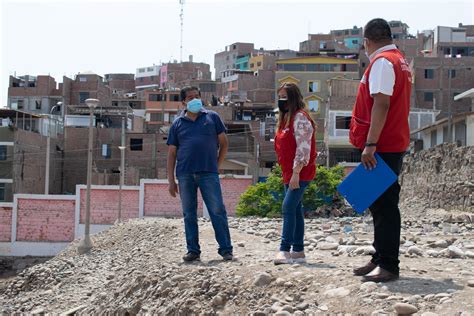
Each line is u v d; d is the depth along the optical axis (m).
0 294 15.93
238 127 61.25
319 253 9.01
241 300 6.63
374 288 5.75
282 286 6.55
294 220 7.52
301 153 7.24
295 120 7.36
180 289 7.50
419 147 46.50
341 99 51.06
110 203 37.69
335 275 6.46
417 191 30.28
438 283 5.88
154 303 7.69
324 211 26.70
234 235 12.43
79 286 13.64
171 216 37.72
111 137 60.62
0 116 57.38
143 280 8.44
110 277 12.95
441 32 80.19
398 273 6.08
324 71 74.38
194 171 8.64
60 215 36.94
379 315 5.11
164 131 63.22
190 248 8.77
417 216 24.39
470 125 36.09
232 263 8.12
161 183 37.91
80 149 60.53
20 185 52.62
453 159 26.00
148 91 78.81
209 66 105.62
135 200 38.09
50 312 12.05
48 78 76.00
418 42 89.06
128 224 21.47
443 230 14.04
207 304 6.92
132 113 70.00
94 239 21.86
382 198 6.05
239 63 106.94
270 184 27.48
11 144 51.84
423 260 7.96
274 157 62.25
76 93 76.25
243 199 28.02
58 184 59.75
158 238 15.02
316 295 6.06
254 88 84.19
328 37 98.06
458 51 76.88
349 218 19.47
